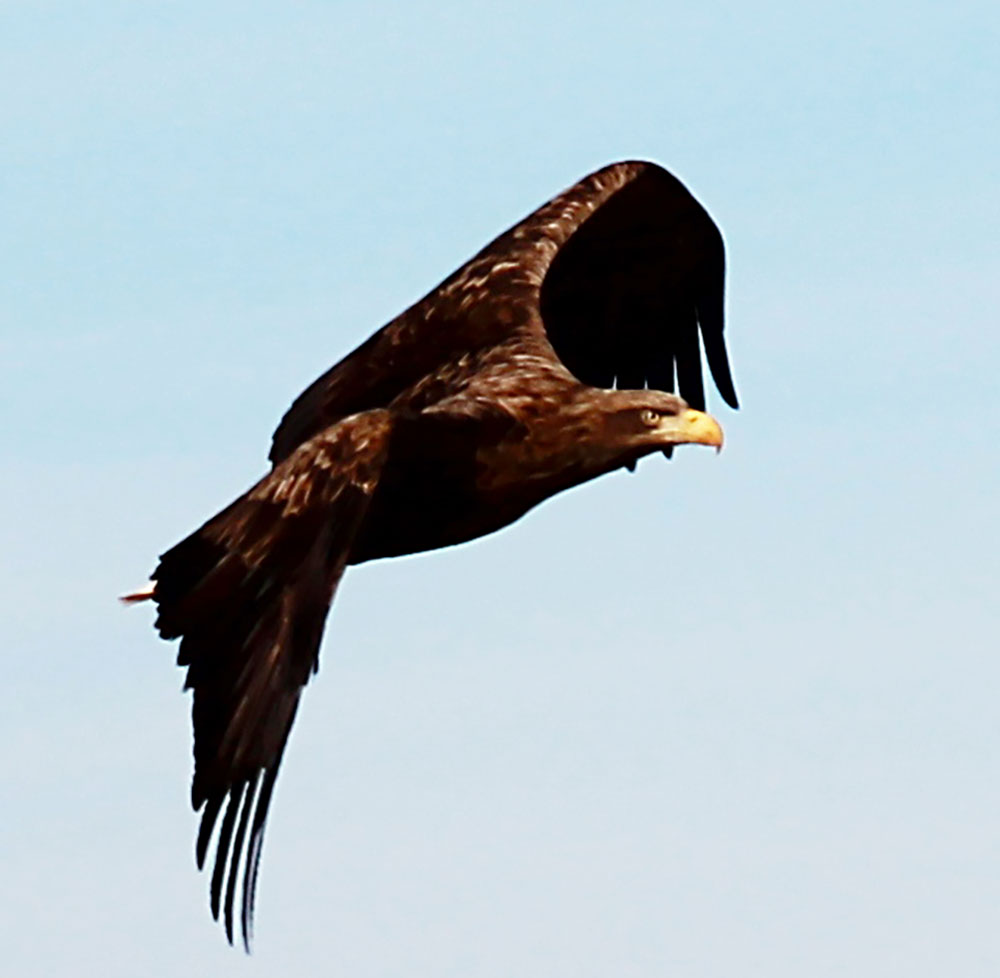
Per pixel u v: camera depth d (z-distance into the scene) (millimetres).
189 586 16406
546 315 20156
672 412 18219
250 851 15719
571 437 18141
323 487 16375
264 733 15992
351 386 19156
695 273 20250
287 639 16141
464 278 19172
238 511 16406
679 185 19891
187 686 16297
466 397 18125
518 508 18234
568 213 19547
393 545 18156
